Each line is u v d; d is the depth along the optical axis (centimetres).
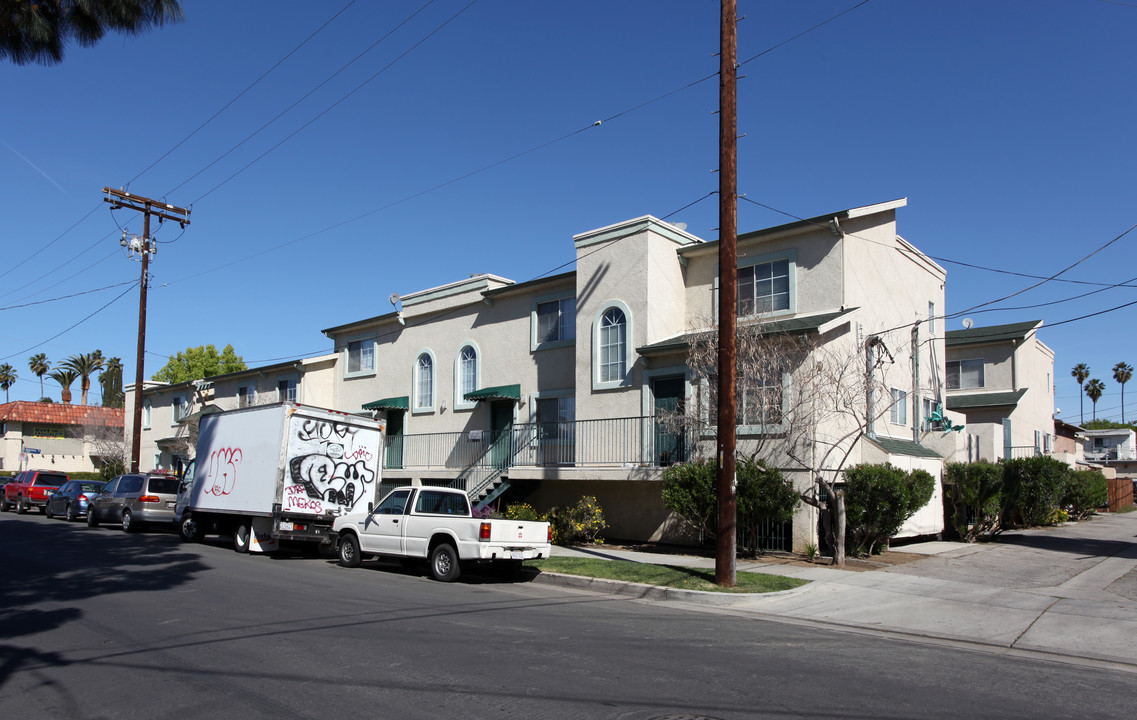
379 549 1503
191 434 3547
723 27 1262
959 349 3030
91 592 1162
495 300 2411
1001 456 2447
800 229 1791
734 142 1256
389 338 2822
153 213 2962
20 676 702
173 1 1079
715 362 1582
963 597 1184
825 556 1591
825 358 1605
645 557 1634
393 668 727
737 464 1577
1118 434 6369
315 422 1694
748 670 741
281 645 818
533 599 1177
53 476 3259
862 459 1720
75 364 8281
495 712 601
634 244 1952
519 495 2152
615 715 596
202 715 595
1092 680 745
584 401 2016
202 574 1374
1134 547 1845
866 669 761
